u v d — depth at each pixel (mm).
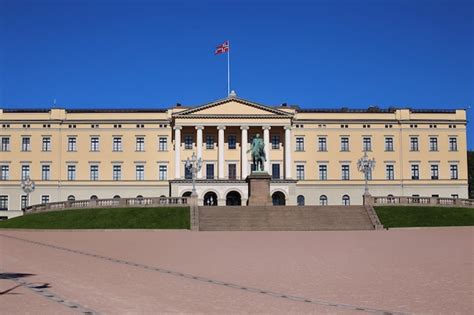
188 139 141125
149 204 97500
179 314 21812
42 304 23406
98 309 22500
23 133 140375
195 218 87125
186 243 56250
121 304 23578
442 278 30953
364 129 143250
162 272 33656
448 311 22469
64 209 98438
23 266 36438
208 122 137875
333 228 84062
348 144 143000
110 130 141125
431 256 42000
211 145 141500
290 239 61312
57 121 140625
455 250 46500
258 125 138625
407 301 24469
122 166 140750
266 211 90812
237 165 141000
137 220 88312
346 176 142375
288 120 138875
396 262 38375
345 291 26969
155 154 140875
